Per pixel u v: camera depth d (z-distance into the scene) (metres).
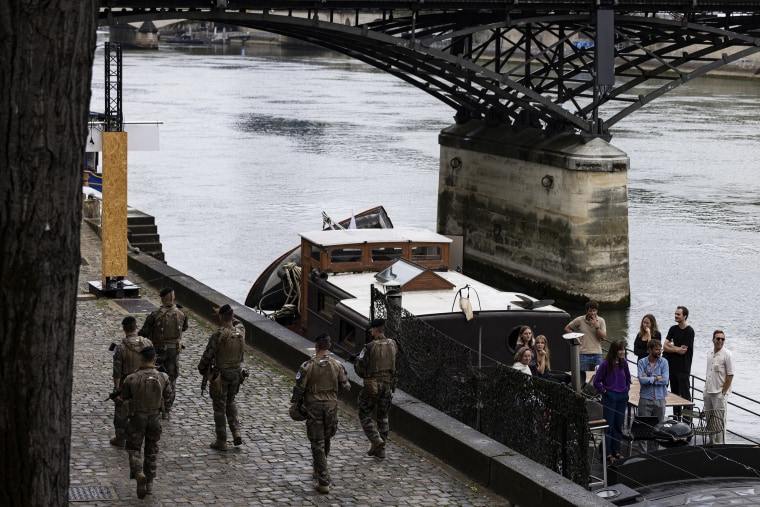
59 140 6.84
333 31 42.78
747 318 42.31
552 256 48.09
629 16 47.56
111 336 22.70
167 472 15.07
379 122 98.62
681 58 50.16
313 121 98.31
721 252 52.34
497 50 51.75
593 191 46.31
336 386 14.66
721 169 73.12
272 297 34.94
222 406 15.93
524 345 18.27
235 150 81.62
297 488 14.67
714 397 20.28
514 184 50.59
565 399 14.61
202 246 53.03
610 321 43.84
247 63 169.12
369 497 14.48
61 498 7.32
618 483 16.34
